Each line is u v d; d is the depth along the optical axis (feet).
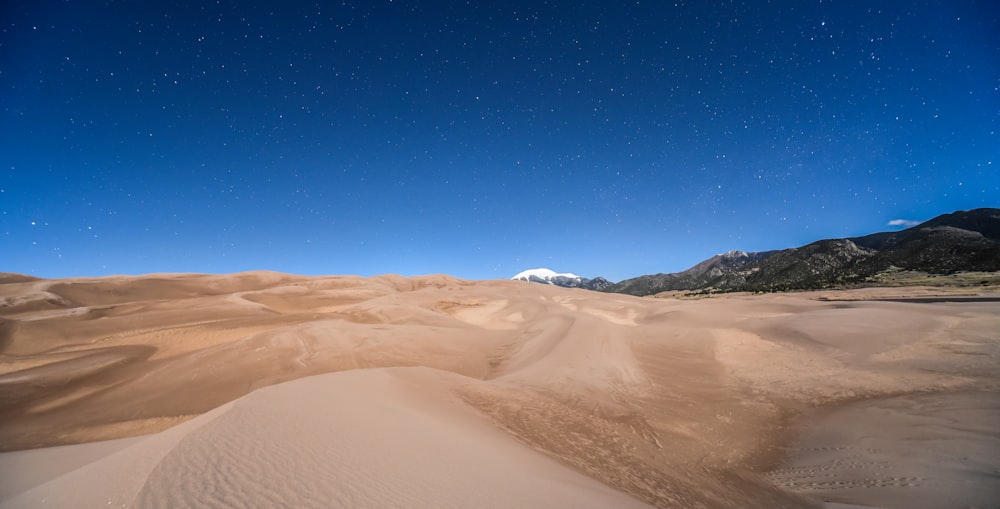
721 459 27.50
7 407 41.86
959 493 19.65
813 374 48.32
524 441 25.27
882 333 61.16
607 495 16.61
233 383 46.78
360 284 188.44
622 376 47.19
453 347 65.21
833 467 25.11
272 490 12.55
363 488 13.28
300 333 62.49
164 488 12.17
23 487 18.42
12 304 108.27
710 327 78.79
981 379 40.32
